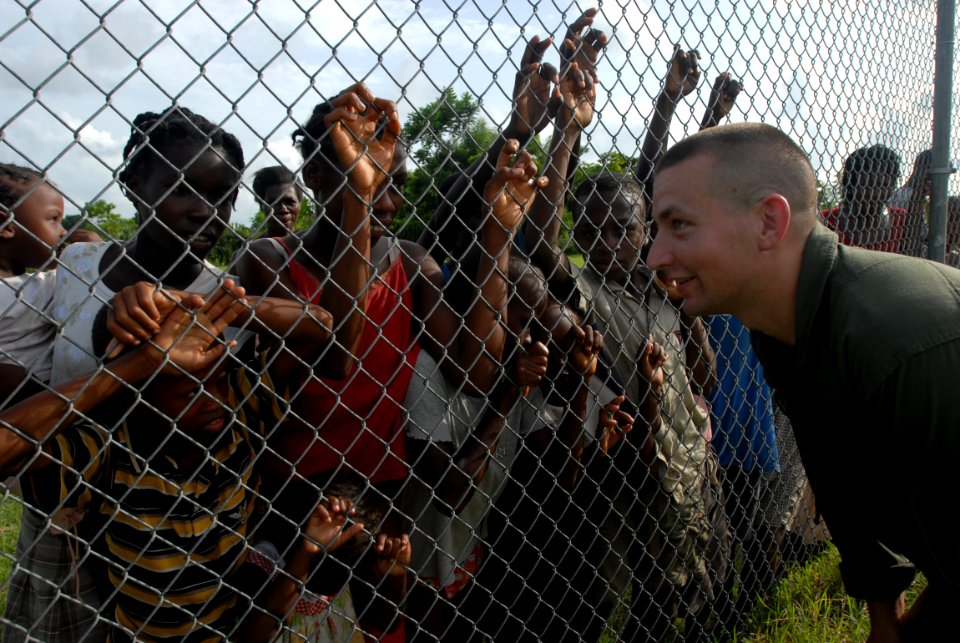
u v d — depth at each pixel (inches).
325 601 72.1
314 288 76.6
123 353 54.6
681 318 107.1
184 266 69.6
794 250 62.0
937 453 55.9
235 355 68.0
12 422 49.0
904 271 58.3
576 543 99.6
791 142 63.1
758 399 121.3
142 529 59.3
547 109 78.8
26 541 71.0
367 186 61.3
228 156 66.4
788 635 114.0
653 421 95.3
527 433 85.4
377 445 81.5
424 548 87.2
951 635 71.9
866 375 57.2
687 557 107.1
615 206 99.8
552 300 91.0
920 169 154.3
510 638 98.8
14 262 87.0
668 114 95.4
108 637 61.4
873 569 78.2
